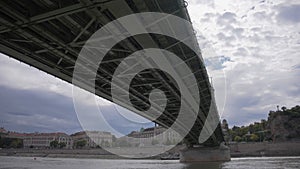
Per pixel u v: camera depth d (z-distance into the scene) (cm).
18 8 1639
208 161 8044
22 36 1944
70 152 15025
